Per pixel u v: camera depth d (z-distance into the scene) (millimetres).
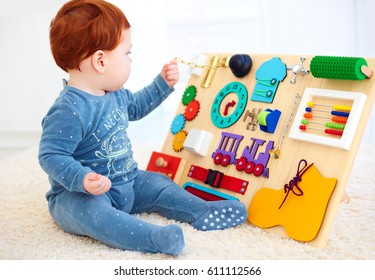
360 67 896
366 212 1015
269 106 1051
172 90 1193
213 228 967
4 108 1972
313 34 2289
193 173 1118
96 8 954
